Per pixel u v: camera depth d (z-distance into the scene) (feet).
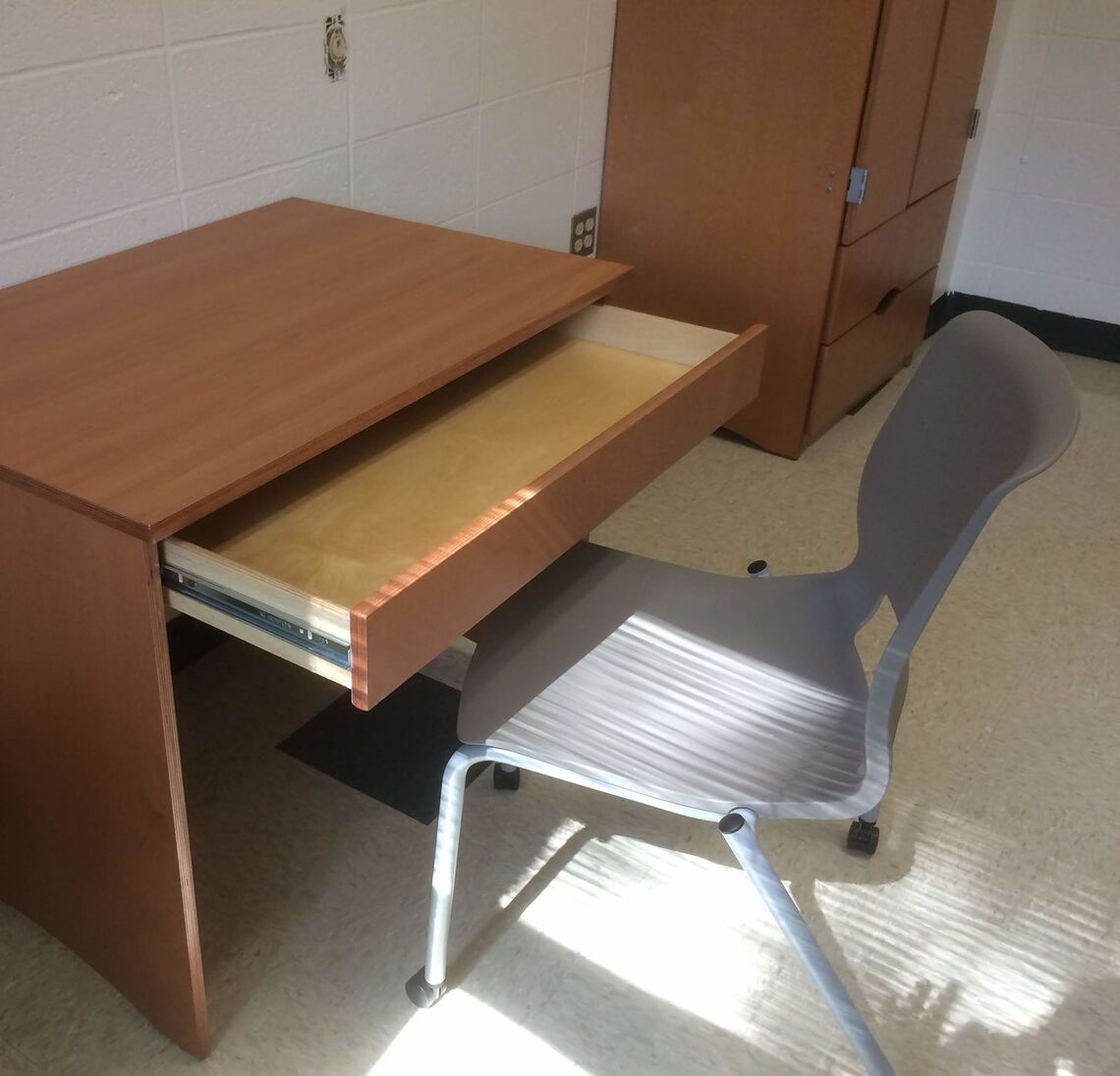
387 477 4.05
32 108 4.46
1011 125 10.23
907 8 7.05
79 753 3.72
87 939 4.29
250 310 4.40
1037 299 10.87
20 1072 4.11
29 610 3.51
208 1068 4.15
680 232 8.24
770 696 4.12
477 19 6.57
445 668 6.22
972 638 6.70
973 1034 4.48
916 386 4.32
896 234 8.36
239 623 3.19
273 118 5.52
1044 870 5.22
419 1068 4.20
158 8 4.77
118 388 3.74
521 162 7.47
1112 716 6.17
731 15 7.34
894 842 5.31
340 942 4.66
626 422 3.97
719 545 7.45
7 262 4.58
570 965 4.64
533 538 3.62
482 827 5.25
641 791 3.70
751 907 4.96
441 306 4.51
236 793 5.34
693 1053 4.34
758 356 4.74
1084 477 8.58
